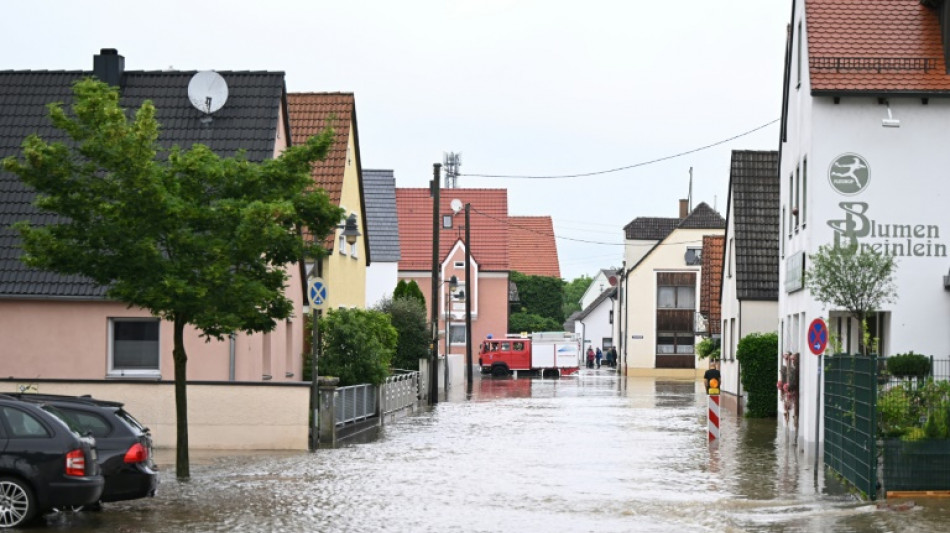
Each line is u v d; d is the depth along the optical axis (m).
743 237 46.91
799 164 31.50
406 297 58.88
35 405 16.59
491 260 93.38
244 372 32.91
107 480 17.75
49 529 16.72
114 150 21.28
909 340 28.64
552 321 111.56
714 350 58.91
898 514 18.33
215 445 28.52
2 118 34.69
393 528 17.08
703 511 18.91
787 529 17.05
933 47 29.12
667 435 33.84
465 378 76.00
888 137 28.83
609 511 18.88
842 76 28.75
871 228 28.83
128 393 28.56
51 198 21.34
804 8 30.30
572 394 58.97
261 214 21.16
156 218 21.58
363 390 35.59
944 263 28.70
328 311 39.72
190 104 35.41
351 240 40.22
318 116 47.81
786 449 29.83
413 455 27.66
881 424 20.20
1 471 16.14
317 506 19.25
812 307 29.36
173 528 16.97
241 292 22.11
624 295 96.69
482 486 21.98
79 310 31.47
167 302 21.30
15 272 31.47
